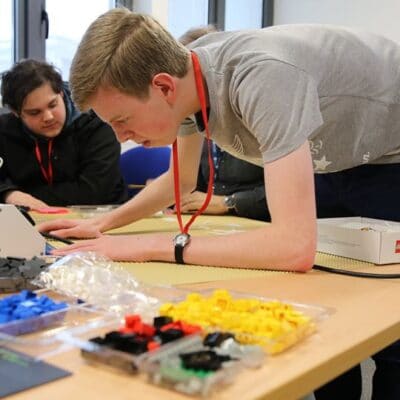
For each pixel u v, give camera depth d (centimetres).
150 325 51
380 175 119
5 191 209
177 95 92
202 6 373
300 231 86
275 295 73
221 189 215
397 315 64
